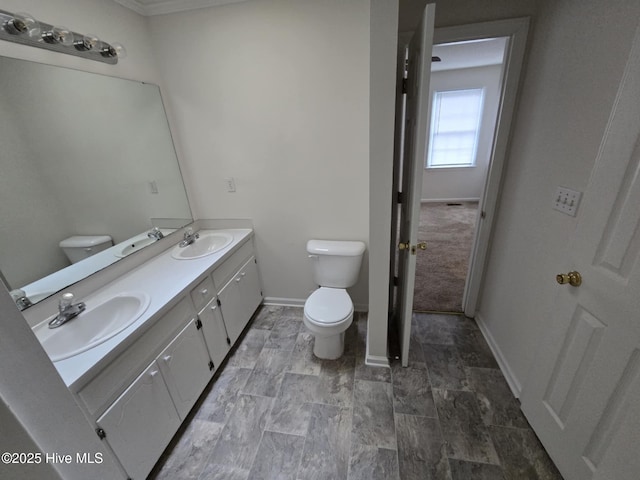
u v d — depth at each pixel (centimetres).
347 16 167
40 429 40
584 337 103
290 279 249
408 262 154
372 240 154
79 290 142
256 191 220
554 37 130
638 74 79
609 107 98
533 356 146
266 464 135
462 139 542
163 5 179
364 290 238
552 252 130
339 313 180
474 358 189
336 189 209
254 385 178
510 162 173
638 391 79
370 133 132
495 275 193
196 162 219
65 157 138
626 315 86
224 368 193
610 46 97
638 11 86
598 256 96
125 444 114
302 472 131
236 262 207
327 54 176
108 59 157
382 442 141
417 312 239
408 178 165
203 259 180
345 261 208
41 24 121
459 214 504
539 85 142
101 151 156
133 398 117
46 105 130
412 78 149
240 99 196
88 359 100
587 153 108
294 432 149
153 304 132
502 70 165
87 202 148
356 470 130
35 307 123
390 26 114
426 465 130
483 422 147
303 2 168
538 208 142
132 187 176
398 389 169
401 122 169
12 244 117
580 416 106
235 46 184
